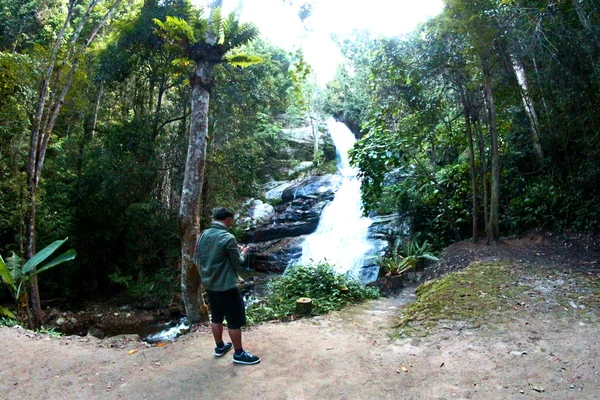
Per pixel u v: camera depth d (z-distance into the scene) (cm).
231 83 1127
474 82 786
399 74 884
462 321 454
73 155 1211
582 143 786
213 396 305
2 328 527
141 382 338
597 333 387
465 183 1010
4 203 847
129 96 1309
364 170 936
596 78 681
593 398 274
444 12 754
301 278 683
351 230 1321
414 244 954
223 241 350
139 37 1040
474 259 770
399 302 647
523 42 732
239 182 1214
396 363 359
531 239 836
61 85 1021
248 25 618
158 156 1130
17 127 839
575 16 695
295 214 1529
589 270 607
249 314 597
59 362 395
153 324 972
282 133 2078
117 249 1255
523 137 968
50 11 1670
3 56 827
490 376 320
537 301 495
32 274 730
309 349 399
